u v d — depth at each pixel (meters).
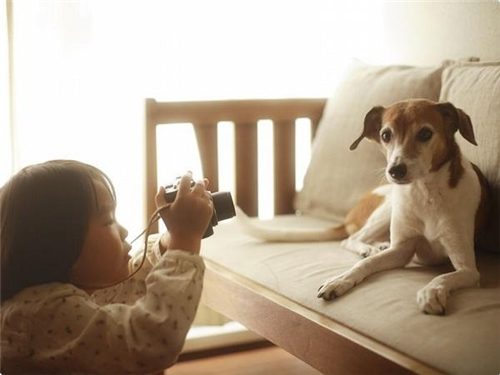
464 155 1.60
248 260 1.67
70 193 1.07
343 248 1.74
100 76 2.14
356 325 1.23
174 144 2.27
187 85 2.27
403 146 1.40
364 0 2.46
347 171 2.01
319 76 2.47
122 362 0.99
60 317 1.01
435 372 1.05
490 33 1.95
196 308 1.03
